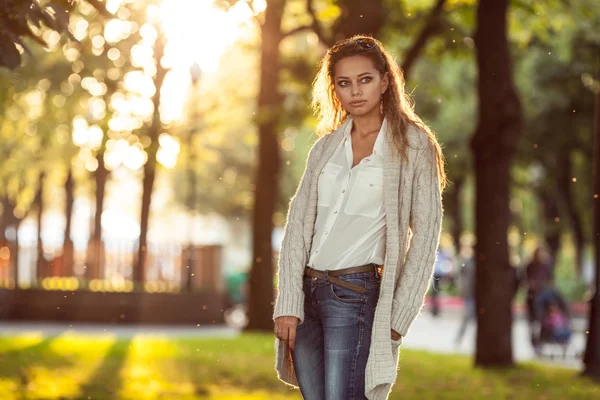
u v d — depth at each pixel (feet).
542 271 73.26
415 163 16.17
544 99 124.57
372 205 16.19
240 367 50.24
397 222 15.98
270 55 78.69
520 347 81.51
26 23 22.25
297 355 16.60
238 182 216.95
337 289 16.14
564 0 65.16
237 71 105.70
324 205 16.52
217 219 271.90
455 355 63.98
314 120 67.21
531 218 186.60
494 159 55.47
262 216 80.94
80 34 54.60
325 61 17.16
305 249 16.65
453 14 66.59
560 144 129.90
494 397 42.14
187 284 97.81
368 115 16.65
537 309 70.49
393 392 43.27
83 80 63.93
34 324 91.71
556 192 157.79
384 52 16.63
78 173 126.62
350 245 16.21
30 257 98.22
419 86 79.36
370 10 56.34
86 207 172.86
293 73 79.36
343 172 16.47
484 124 55.77
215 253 100.53
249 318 80.12
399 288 15.85
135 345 61.82
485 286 55.52
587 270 177.37
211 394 39.47
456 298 157.69
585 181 146.51
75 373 45.65
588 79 121.90
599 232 49.06
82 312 94.22
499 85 55.42
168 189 229.04
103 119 73.26
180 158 101.14
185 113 99.86
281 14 77.66
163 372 47.14
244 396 38.99
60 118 78.59
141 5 46.55
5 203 135.03
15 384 40.19
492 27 55.52
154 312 95.45
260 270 80.18
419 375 50.16
